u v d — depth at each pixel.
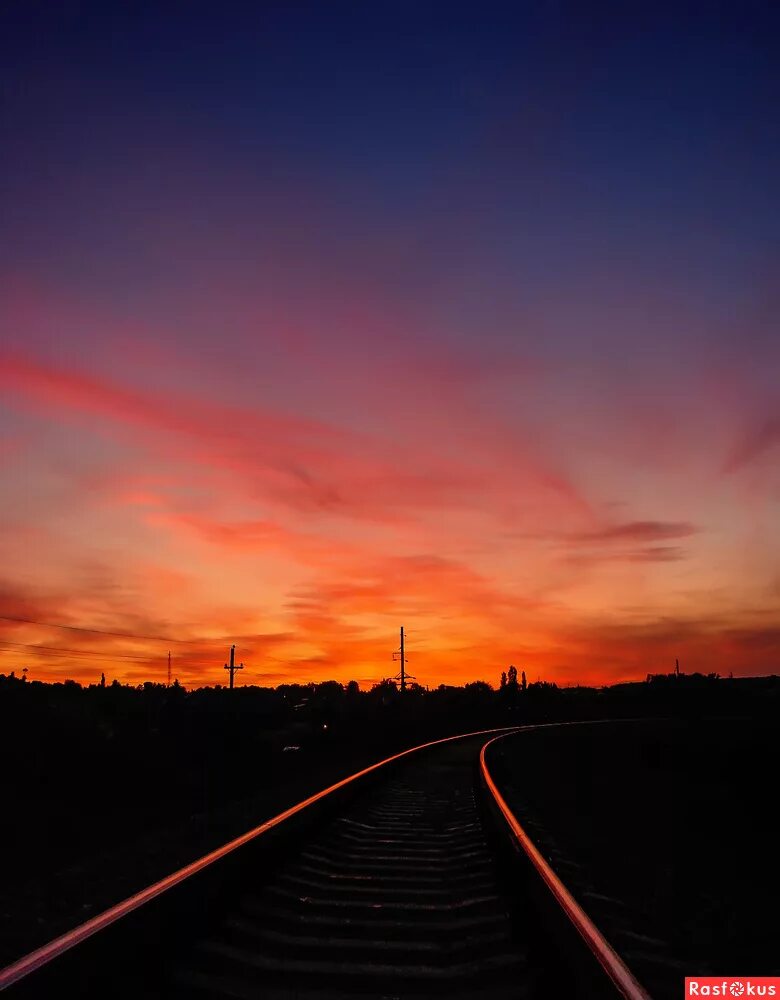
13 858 11.40
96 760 20.34
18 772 17.11
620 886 9.24
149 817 16.58
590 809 18.02
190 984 5.09
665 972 6.07
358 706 73.25
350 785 15.09
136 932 5.07
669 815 19.09
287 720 67.81
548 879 6.05
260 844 7.97
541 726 77.25
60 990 4.29
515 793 18.30
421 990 5.14
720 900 9.45
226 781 23.33
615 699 133.25
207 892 6.25
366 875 8.70
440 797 17.75
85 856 12.07
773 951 7.10
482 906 7.16
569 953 5.01
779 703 127.75
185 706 50.50
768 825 18.72
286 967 5.44
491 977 5.37
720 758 39.28
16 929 7.23
